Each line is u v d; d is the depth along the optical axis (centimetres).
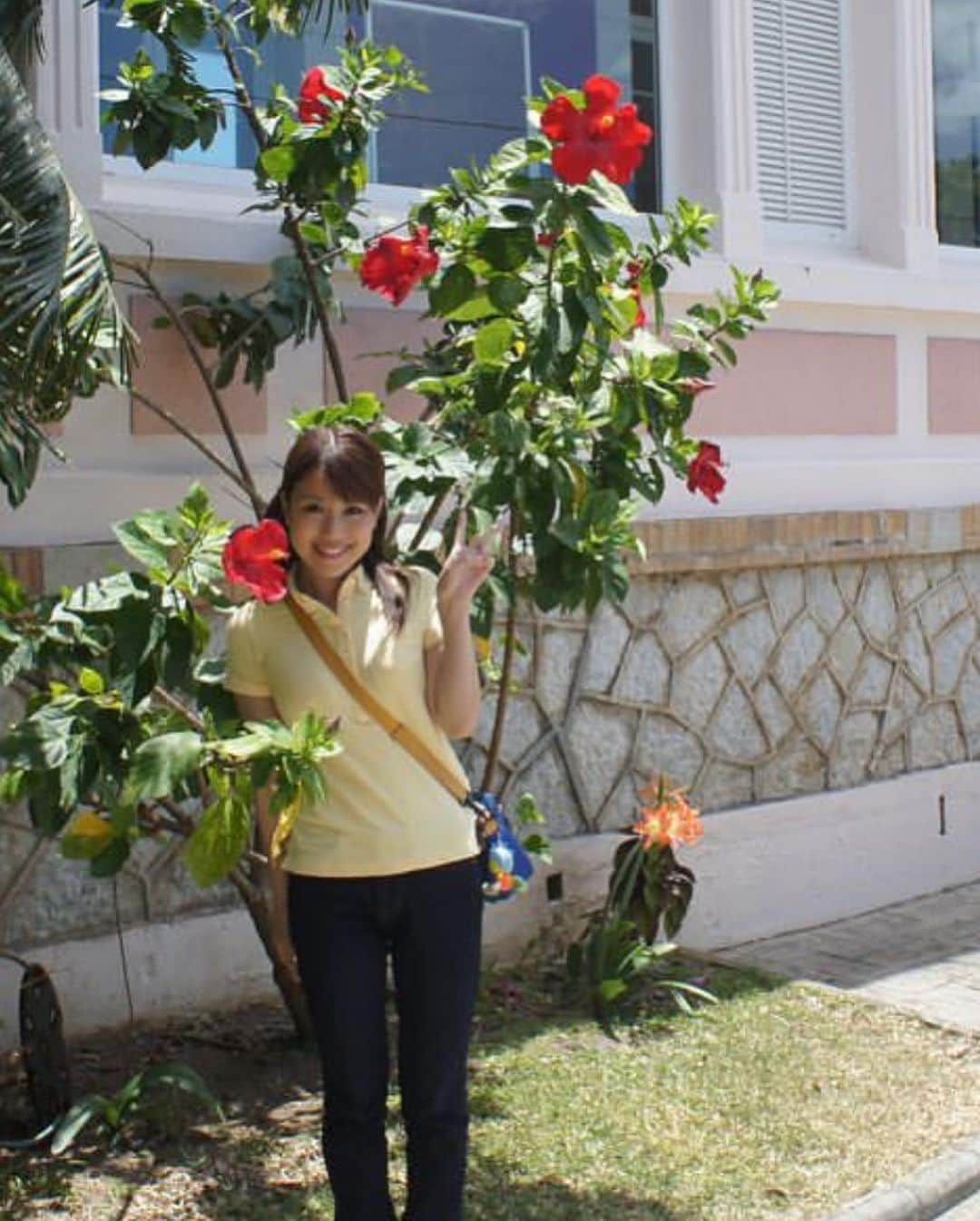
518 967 676
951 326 866
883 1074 569
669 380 524
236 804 393
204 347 608
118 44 645
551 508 497
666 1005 636
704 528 736
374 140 716
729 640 757
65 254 389
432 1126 400
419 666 398
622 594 503
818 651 792
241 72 684
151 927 596
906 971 706
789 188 846
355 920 395
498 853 530
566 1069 566
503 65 757
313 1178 472
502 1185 475
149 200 635
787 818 770
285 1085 541
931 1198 478
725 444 767
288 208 568
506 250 479
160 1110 511
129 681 416
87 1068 554
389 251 489
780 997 652
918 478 839
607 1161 492
